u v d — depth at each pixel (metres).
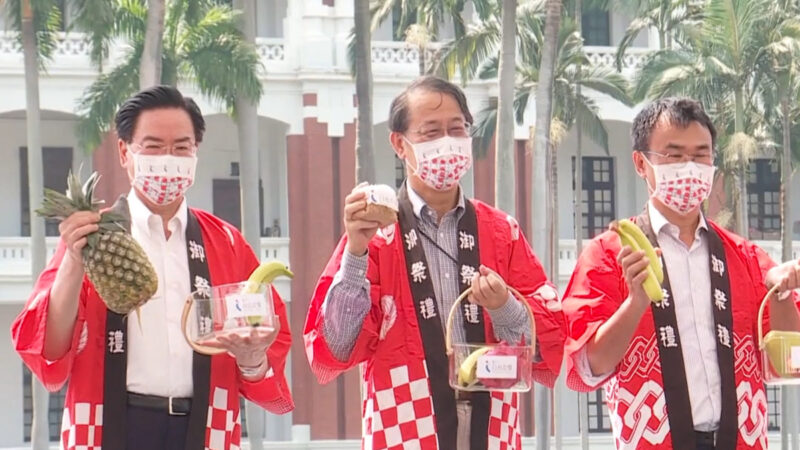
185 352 7.15
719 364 7.63
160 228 7.27
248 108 38.62
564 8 42.81
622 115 52.22
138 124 7.10
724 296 7.74
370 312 7.18
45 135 49.28
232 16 37.81
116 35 36.97
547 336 7.22
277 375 7.33
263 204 50.94
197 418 7.07
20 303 47.94
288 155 49.69
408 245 7.26
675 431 7.55
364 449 7.30
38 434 39.34
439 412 7.07
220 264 7.41
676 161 7.68
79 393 7.04
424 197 7.34
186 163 7.11
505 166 37.03
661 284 7.66
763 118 41.69
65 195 6.80
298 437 47.94
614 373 7.70
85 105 37.59
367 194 6.82
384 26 51.91
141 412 7.07
